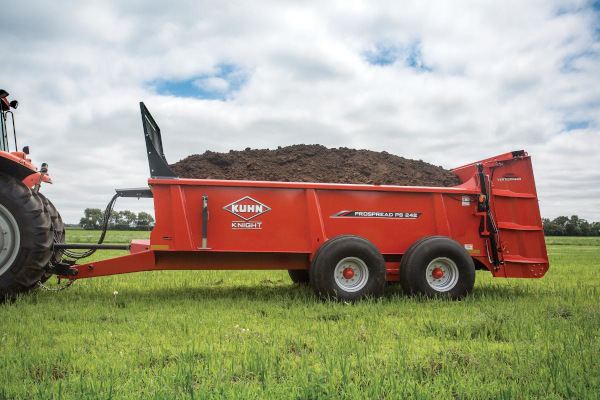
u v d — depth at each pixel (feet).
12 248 18.30
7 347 11.34
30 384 8.64
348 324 14.35
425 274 20.48
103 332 13.12
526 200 23.53
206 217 19.75
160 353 10.78
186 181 20.03
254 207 20.62
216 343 11.85
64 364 10.02
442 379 9.12
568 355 10.65
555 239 159.94
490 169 23.44
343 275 19.76
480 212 22.76
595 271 34.04
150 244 19.88
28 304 17.44
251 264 21.18
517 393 8.55
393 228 21.85
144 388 8.56
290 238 20.85
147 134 20.72
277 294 21.25
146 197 22.40
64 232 24.18
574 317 15.47
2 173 18.67
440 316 15.81
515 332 12.86
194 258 20.86
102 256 41.16
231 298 19.81
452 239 21.31
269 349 11.09
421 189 22.08
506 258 23.03
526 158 23.49
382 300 19.76
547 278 29.48
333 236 21.21
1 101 21.24
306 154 26.86
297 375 9.02
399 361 10.07
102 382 8.57
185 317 15.21
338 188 21.26
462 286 20.83
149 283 25.17
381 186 21.63
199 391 8.05
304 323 14.47
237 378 9.14
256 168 24.73
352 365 9.93
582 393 8.47
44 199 22.99
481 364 10.05
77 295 20.25
